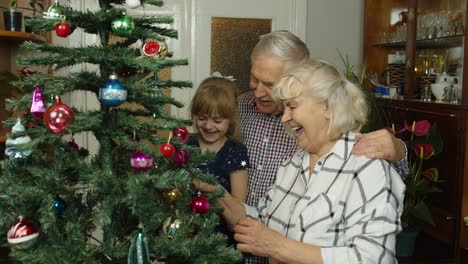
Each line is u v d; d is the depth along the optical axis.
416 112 2.17
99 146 0.96
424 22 2.30
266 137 1.45
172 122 0.92
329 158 1.14
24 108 0.96
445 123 1.98
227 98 1.34
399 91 2.59
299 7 2.98
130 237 0.91
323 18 3.01
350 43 3.04
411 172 1.95
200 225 0.96
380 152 1.10
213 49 2.96
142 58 0.90
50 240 0.84
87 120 0.84
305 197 1.14
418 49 2.36
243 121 1.52
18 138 0.91
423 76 2.30
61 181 0.87
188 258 0.94
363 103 1.15
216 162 1.41
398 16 2.87
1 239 0.90
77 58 0.86
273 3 2.98
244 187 1.42
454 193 1.93
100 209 0.81
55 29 0.86
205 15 2.93
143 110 1.00
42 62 0.88
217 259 0.90
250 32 2.98
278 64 1.29
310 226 1.09
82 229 0.90
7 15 2.32
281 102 1.16
